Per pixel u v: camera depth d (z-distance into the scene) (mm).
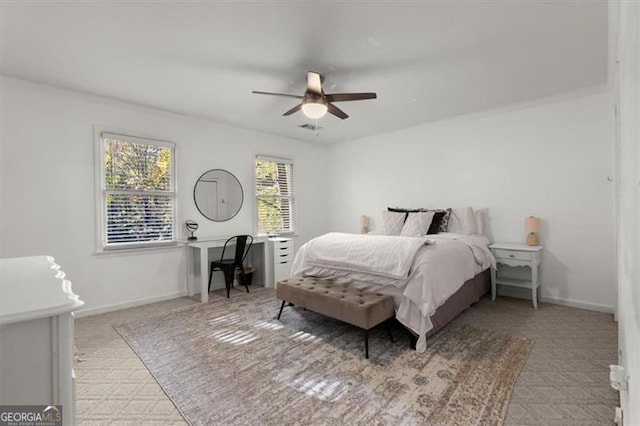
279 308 3596
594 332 2771
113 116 3572
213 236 4492
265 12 2023
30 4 1910
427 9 2002
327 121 4508
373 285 2832
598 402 1786
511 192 3928
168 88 3258
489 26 2193
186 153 4203
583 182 3439
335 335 2793
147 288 3826
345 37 2322
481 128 4160
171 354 2465
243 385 2021
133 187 3756
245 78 3018
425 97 3561
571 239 3523
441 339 2666
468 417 1679
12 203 2977
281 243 4723
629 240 920
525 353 2389
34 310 674
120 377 2139
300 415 1719
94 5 1929
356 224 5695
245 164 4875
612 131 3268
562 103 3547
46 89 3146
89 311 3383
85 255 3385
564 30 2242
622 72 1278
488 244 3834
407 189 4953
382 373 2135
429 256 2682
